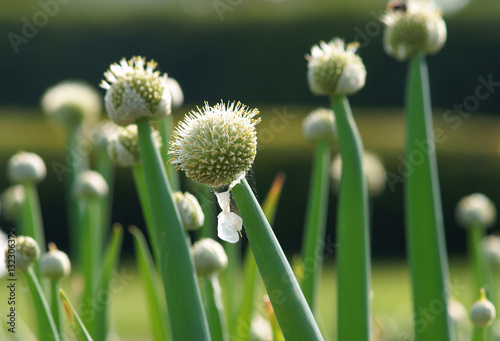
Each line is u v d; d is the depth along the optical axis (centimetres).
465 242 1404
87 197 336
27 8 1534
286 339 135
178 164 143
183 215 177
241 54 1565
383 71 1527
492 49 1505
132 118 148
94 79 1555
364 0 1570
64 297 178
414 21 236
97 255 338
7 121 1434
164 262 141
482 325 208
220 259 190
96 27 1559
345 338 199
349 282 200
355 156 202
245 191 138
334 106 205
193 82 1585
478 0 1533
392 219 1391
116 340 408
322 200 273
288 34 1548
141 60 155
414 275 228
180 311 139
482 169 1388
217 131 137
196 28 1583
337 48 210
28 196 298
